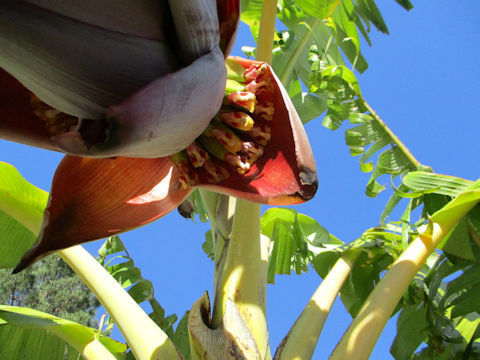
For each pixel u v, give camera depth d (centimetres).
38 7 32
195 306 57
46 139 44
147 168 50
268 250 65
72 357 76
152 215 48
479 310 66
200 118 37
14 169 67
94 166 48
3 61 34
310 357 60
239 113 45
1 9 31
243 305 56
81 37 33
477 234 71
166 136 35
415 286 82
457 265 73
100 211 47
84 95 34
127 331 60
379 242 81
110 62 34
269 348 56
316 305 66
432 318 75
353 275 87
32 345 74
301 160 40
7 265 77
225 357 53
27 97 44
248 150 45
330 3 85
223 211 65
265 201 42
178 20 35
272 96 46
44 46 33
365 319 60
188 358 87
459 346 79
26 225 67
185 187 47
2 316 71
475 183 71
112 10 34
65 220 45
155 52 36
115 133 31
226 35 44
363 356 58
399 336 83
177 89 33
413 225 81
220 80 38
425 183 77
